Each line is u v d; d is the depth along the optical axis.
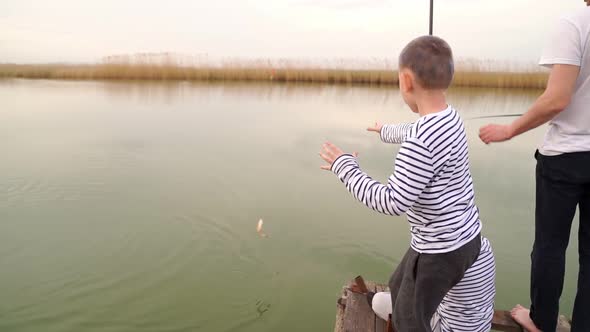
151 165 6.64
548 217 1.90
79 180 5.93
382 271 3.76
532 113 1.76
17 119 9.89
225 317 3.17
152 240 4.32
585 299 1.86
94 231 4.49
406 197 1.51
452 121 1.56
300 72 22.16
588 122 1.75
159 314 3.21
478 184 5.59
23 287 3.53
